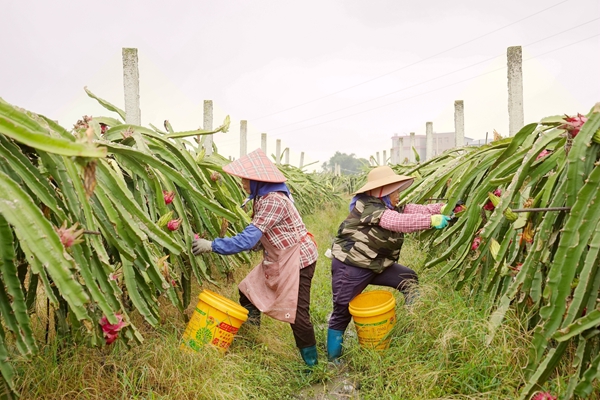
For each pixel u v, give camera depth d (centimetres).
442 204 319
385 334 285
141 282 248
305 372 284
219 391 226
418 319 281
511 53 483
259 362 279
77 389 216
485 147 327
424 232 339
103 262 201
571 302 189
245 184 282
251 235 270
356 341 305
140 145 288
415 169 429
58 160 198
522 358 230
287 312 275
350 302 303
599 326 182
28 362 221
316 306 382
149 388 222
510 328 236
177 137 336
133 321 281
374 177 298
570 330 175
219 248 276
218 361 253
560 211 214
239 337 300
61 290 161
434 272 379
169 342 258
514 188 244
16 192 159
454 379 232
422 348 271
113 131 301
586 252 206
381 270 300
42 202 190
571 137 212
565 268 184
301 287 282
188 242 294
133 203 219
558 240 222
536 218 246
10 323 169
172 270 289
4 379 175
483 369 232
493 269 265
